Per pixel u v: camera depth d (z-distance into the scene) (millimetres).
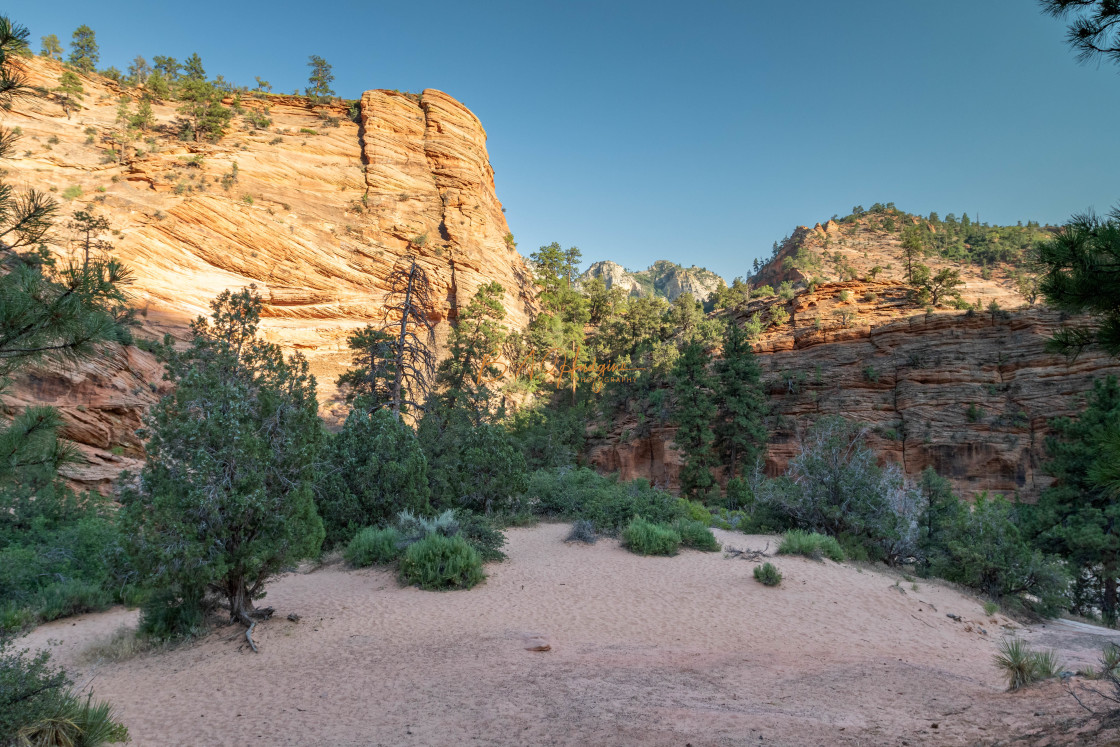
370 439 21188
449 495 23812
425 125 96125
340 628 11469
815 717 6434
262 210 70312
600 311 111000
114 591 14461
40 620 12984
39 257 5207
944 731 5691
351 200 82000
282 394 12633
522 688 7898
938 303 68438
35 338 5004
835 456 22422
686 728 6133
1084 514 25500
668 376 68375
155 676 9086
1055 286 4914
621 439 67000
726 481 49312
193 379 11523
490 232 95562
